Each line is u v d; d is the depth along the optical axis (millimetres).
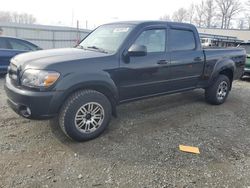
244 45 10148
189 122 4613
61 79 3236
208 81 5441
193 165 3164
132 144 3625
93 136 3699
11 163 3018
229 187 2773
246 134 4223
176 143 3723
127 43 3893
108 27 4551
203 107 5594
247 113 5379
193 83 5156
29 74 3213
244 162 3307
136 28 4047
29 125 4102
